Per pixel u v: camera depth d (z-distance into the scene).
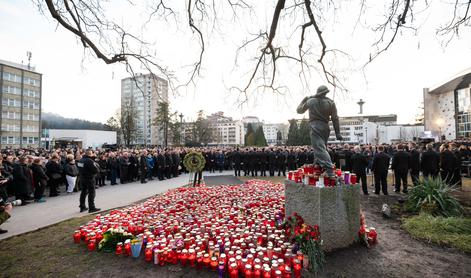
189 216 6.31
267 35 6.73
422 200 7.19
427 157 10.20
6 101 55.78
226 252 4.31
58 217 7.07
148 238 4.89
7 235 5.58
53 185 10.48
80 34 4.71
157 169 15.68
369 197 9.45
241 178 15.02
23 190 8.82
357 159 10.14
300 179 5.13
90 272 4.03
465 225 5.62
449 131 51.41
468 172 14.14
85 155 7.81
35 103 61.38
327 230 4.59
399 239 5.33
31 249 4.91
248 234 5.00
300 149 17.05
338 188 4.71
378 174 9.92
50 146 52.22
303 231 4.44
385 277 3.85
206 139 64.94
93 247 4.88
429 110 54.78
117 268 4.16
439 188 7.23
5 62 56.56
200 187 10.65
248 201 7.91
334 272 4.00
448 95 51.84
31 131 60.41
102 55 5.08
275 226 5.61
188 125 61.59
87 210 7.84
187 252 4.30
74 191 11.61
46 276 3.92
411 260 4.38
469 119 47.22
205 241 4.71
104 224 5.75
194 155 11.38
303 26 6.25
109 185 13.18
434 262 4.32
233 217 6.30
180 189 10.20
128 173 14.40
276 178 14.91
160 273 4.00
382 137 68.44
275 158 16.03
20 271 4.07
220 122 115.12
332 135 82.44
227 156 20.20
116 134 65.44
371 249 4.80
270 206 7.23
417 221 6.02
